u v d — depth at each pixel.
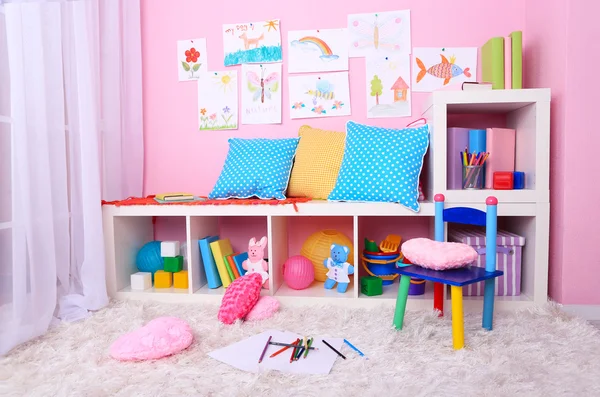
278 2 2.21
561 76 1.71
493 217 1.44
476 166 1.76
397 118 2.15
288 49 2.21
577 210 1.69
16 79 1.39
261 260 1.86
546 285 1.69
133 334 1.35
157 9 2.29
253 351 1.33
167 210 1.86
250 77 2.24
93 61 1.82
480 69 2.11
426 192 1.97
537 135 1.68
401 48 2.14
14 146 1.40
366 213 1.75
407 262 1.87
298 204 1.78
